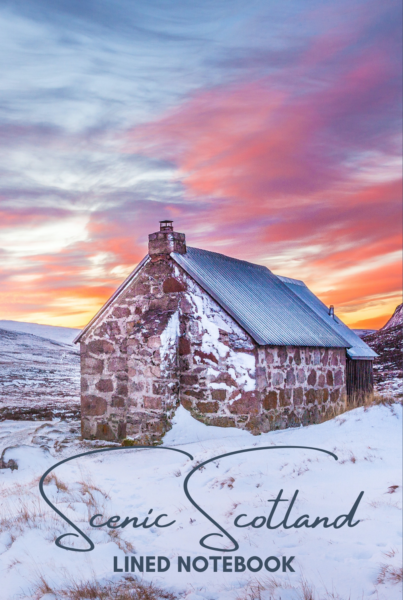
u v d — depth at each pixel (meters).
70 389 35.22
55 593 6.43
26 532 8.30
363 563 7.25
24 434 19.47
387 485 10.25
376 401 17.66
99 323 18.70
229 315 16.58
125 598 6.41
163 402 16.33
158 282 17.88
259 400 15.98
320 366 19.25
